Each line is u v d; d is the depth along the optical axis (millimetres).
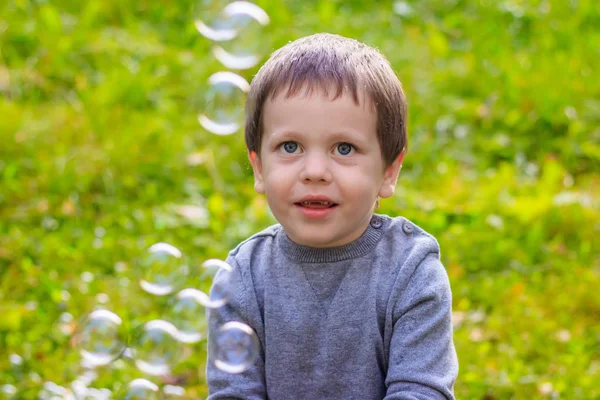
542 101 5355
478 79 5656
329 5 6406
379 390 2072
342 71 2020
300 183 2008
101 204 4520
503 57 5918
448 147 5137
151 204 4555
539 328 3594
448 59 6020
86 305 3699
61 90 5504
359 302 2074
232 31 3123
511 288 3857
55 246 4141
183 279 2557
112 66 5680
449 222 4461
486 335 3576
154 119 5148
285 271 2129
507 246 4148
